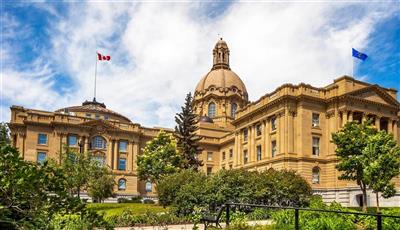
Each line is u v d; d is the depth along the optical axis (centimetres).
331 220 1775
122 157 8225
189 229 2253
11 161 696
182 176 3888
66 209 789
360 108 5712
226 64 11738
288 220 1978
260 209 2920
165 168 6291
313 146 5688
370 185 3847
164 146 6688
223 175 3406
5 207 688
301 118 5650
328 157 5666
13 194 684
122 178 8069
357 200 5228
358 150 4116
